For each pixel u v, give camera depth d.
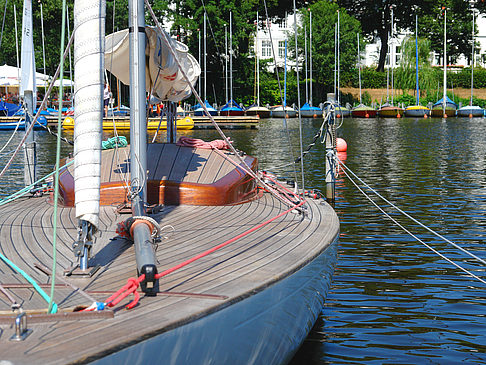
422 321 5.32
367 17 65.44
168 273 3.41
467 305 5.69
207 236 4.72
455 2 66.62
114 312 2.89
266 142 25.27
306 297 4.13
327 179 10.64
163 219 5.37
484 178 13.59
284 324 3.75
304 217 5.54
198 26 50.53
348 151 20.61
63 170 6.51
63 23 2.83
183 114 39.38
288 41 58.12
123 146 7.09
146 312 2.89
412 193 11.64
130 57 5.15
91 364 2.37
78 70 3.64
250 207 5.98
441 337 4.98
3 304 3.05
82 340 2.50
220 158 6.71
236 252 4.20
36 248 4.35
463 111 48.81
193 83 6.84
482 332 5.07
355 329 5.17
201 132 32.75
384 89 60.31
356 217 9.51
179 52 6.22
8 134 30.22
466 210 9.93
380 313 5.52
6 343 2.47
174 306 2.99
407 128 34.81
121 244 4.41
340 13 56.59
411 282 6.36
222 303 3.04
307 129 35.00
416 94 54.53
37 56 43.78
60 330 2.62
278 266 3.80
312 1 62.31
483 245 7.76
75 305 3.05
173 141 7.66
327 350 4.76
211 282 3.44
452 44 68.38
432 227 8.76
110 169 6.40
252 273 3.62
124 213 5.55
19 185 12.57
